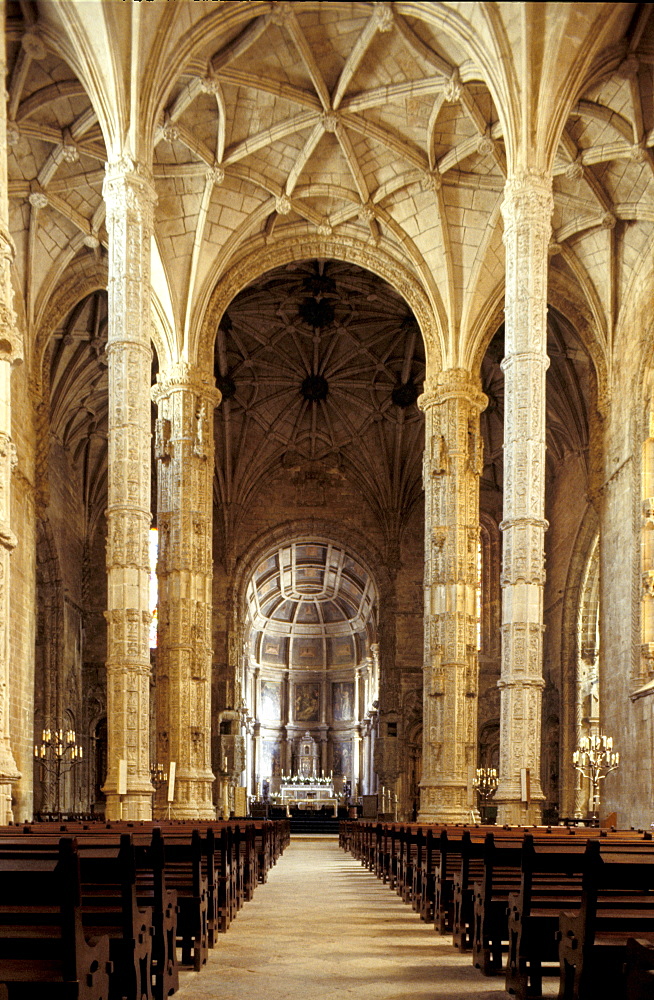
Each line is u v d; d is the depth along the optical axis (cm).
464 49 2589
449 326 3516
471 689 3384
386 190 3391
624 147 2923
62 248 3406
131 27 2198
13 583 3266
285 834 4569
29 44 2512
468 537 3456
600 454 3591
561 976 727
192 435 3416
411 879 1648
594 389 3603
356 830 3556
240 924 1339
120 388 2188
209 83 2830
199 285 3422
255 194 3388
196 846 974
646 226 3222
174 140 3084
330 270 4600
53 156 3031
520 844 1001
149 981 742
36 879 523
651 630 3086
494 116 3005
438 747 3362
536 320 2300
